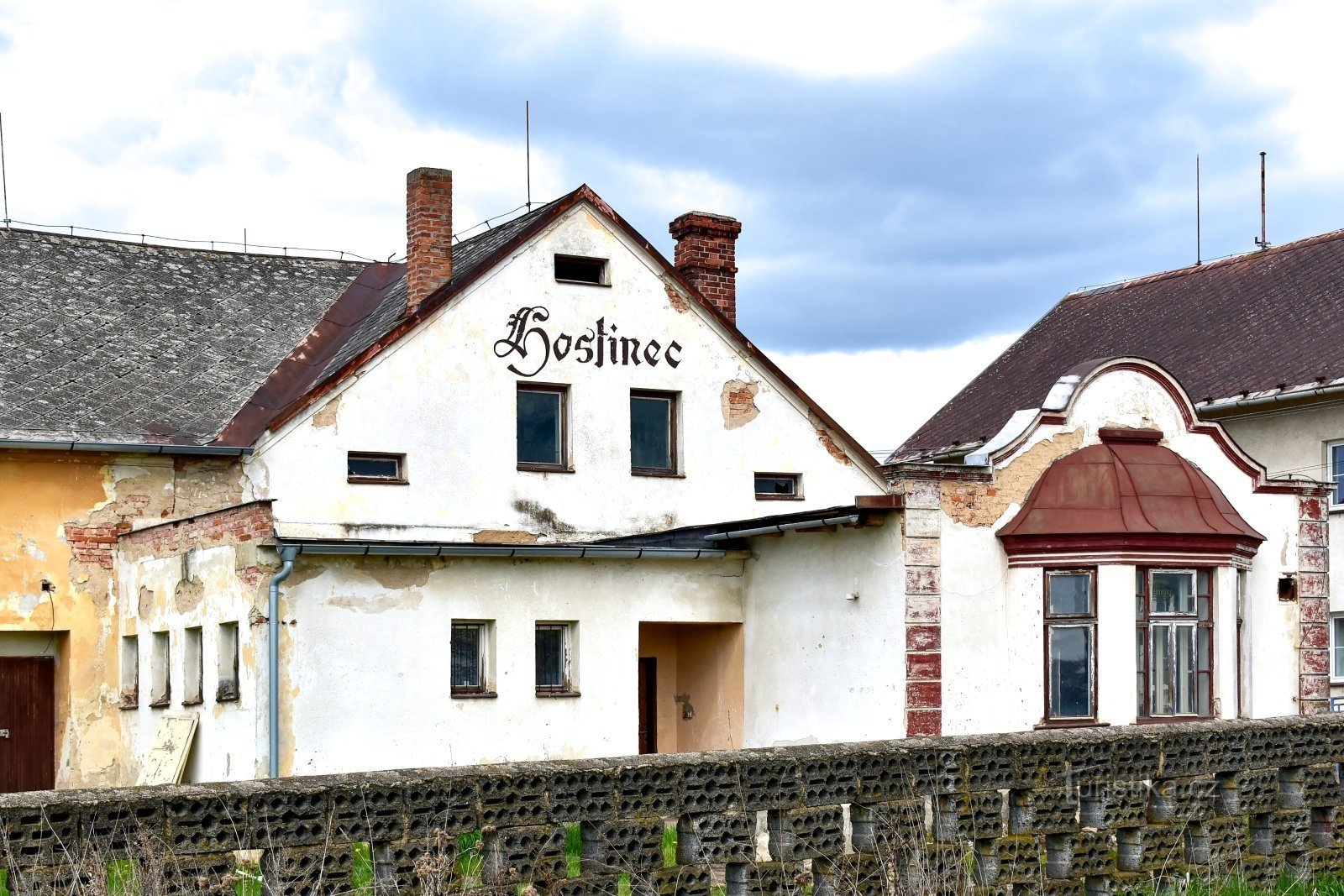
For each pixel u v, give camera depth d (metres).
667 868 9.30
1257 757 11.62
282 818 8.32
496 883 8.80
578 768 9.09
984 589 20.50
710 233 31.84
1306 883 11.61
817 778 9.78
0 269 29.22
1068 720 20.50
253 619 19.83
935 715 19.97
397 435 26.44
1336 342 32.06
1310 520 22.61
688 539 23.98
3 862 7.69
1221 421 33.97
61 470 25.14
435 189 28.23
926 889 9.74
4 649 25.27
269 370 28.61
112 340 28.31
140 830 7.95
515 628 21.75
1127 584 20.39
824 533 21.75
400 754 20.59
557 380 27.72
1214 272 38.00
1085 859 10.70
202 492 25.77
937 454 30.58
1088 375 21.28
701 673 24.30
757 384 29.50
